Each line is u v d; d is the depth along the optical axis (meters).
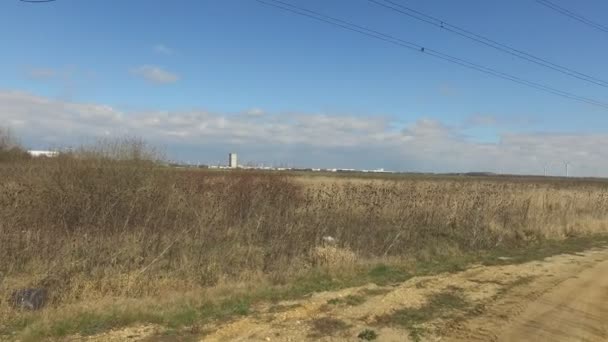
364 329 7.77
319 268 11.86
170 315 7.96
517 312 8.96
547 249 17.52
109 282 9.45
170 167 17.39
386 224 17.00
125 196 14.23
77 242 11.12
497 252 16.50
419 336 7.54
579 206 26.44
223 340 7.06
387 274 12.04
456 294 10.29
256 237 13.77
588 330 7.99
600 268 13.88
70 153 15.85
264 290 9.82
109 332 7.21
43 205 13.30
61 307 8.23
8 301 8.27
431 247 15.82
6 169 16.34
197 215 14.05
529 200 23.05
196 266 11.06
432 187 23.05
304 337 7.31
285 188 18.23
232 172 20.05
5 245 10.56
